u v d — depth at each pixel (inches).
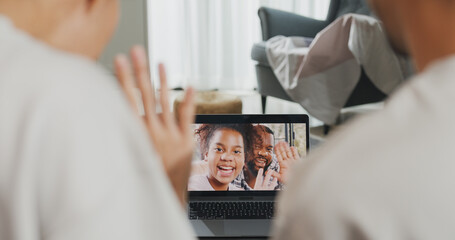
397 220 12.1
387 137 12.8
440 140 12.1
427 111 12.7
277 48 153.5
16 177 11.5
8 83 11.9
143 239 12.4
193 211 52.9
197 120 55.6
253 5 203.3
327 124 139.7
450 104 12.5
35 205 11.8
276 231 14.5
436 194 11.9
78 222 11.5
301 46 156.3
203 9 201.5
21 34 12.9
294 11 201.9
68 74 12.1
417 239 12.0
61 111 11.7
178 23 203.8
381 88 135.9
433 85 13.0
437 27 13.6
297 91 143.6
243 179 55.3
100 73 12.9
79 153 11.6
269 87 157.2
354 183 12.5
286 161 55.5
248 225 50.7
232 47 205.2
